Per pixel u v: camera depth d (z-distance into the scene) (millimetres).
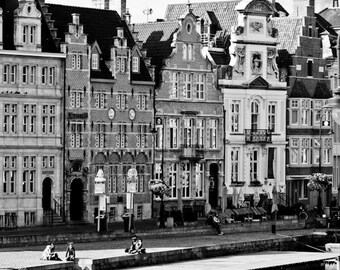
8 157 103938
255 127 123875
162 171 115000
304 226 112250
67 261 84062
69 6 112000
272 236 104000
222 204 115438
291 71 127562
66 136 107750
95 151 110125
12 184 104188
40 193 105688
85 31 111750
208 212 113438
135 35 114875
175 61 116750
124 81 112438
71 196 108812
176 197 116750
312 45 129875
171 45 116875
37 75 105750
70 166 108062
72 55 108125
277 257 96500
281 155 125750
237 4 127438
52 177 106812
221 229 105812
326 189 121312
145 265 89375
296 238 103875
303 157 128500
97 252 89562
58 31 108875
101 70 110812
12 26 104812
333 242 106812
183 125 117562
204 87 119250
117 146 112000
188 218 108938
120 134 112250
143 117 114125
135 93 113500
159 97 115500
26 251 89062
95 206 109938
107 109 111125
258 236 103875
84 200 109125
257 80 123438
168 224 105062
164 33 119062
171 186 116625
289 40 129375
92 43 110000
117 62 112000
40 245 92938
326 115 130500
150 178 114688
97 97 110375
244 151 122438
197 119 118688
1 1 106000
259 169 123812
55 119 107062
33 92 105375
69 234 95250
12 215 103875
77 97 108750
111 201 111438
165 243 96938
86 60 109250
